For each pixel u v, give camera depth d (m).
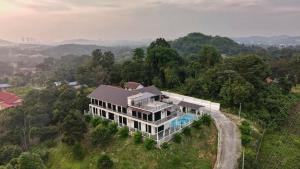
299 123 82.62
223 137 61.56
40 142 72.75
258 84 88.44
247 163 53.22
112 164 52.66
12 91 149.75
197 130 60.25
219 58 104.94
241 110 78.31
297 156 62.53
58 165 58.56
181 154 53.47
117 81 103.75
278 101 88.00
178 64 103.06
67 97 84.50
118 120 64.94
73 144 60.31
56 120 77.31
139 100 62.38
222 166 52.12
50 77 155.50
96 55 119.69
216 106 78.62
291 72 131.38
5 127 80.88
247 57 92.38
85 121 67.25
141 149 54.12
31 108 83.75
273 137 71.31
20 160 48.00
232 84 80.19
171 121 60.84
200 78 91.44
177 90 94.00
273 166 57.53
